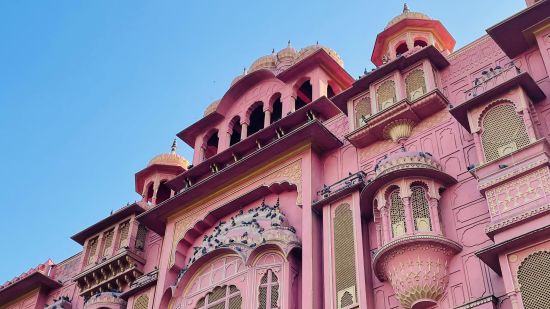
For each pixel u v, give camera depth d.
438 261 13.07
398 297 13.16
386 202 14.30
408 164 14.26
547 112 13.63
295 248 15.38
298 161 17.27
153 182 25.22
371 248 14.66
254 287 15.22
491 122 13.66
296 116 18.67
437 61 16.83
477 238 13.10
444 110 15.73
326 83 20.38
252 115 21.98
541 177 11.90
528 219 11.48
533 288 10.82
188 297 16.62
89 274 21.80
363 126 16.50
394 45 19.94
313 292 14.23
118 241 22.17
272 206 17.31
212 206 18.78
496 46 16.14
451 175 14.37
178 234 19.02
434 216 13.66
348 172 16.55
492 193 12.40
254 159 17.84
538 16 14.73
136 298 19.12
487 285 12.37
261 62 24.67
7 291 24.27
